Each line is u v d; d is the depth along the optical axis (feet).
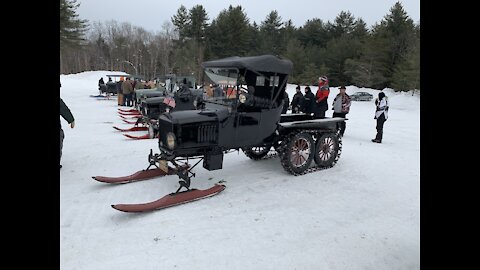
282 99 18.48
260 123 17.79
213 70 18.03
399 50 112.16
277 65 17.29
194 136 15.85
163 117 16.37
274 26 171.83
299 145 19.25
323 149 20.59
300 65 134.62
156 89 50.57
